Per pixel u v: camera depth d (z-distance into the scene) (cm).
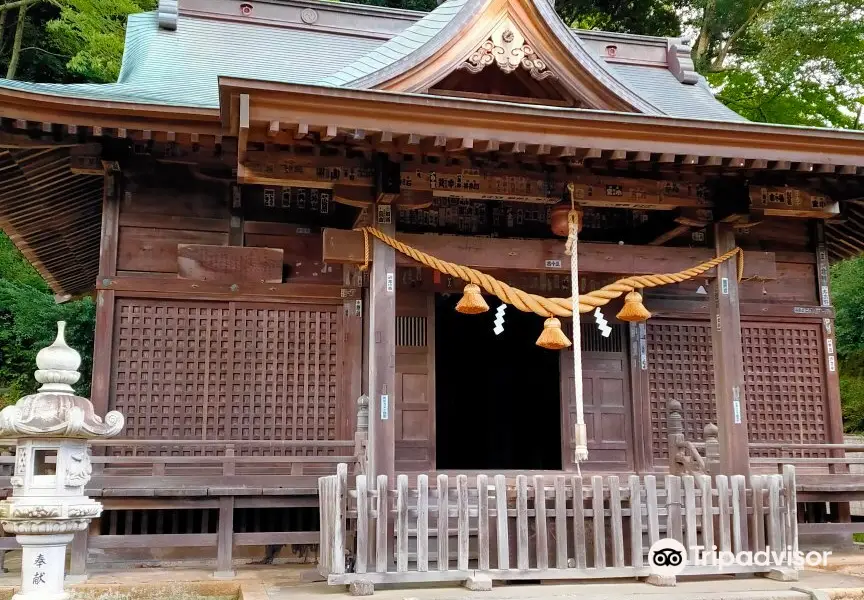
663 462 920
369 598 535
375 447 622
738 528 621
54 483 399
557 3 2212
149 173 825
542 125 622
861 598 573
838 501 861
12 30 2212
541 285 886
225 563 715
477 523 612
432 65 703
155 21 1159
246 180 639
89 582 668
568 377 907
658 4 2267
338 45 1176
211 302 823
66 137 750
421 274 867
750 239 975
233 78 546
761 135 659
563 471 888
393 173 654
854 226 1030
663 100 1173
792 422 962
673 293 946
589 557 616
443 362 1551
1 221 971
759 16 2222
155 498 719
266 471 807
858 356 1814
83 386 1734
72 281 1387
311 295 840
